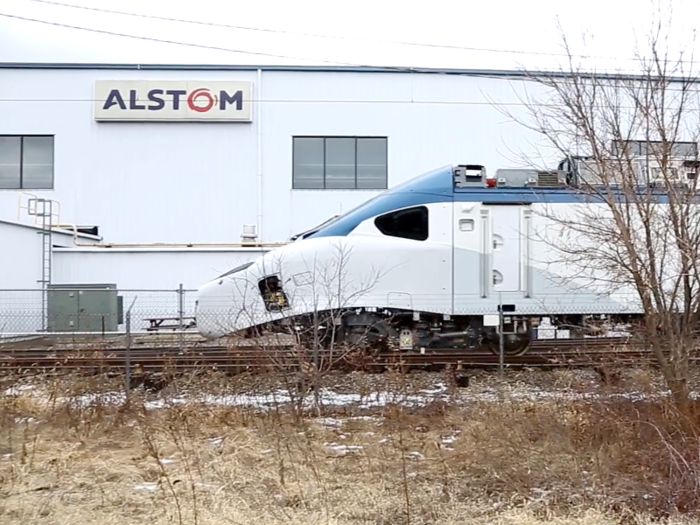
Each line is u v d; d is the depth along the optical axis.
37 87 26.83
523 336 13.31
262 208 26.48
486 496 6.19
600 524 5.53
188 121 26.66
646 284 7.08
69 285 20.47
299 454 7.50
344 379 10.78
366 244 13.19
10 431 8.17
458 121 26.83
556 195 12.92
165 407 9.23
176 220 26.52
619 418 7.12
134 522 5.68
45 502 6.11
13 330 21.27
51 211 24.02
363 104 26.84
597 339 11.19
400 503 6.00
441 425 8.79
